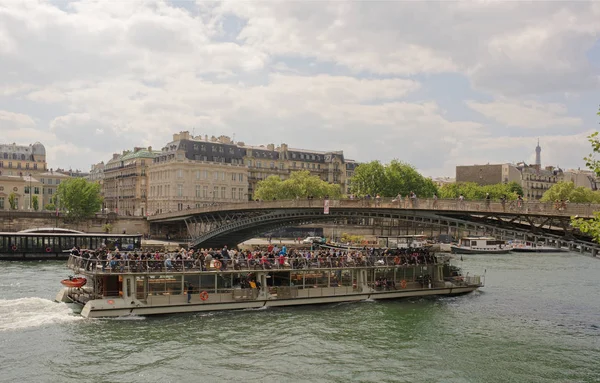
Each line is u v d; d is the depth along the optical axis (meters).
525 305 46.16
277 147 163.62
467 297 49.91
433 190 138.12
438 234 134.00
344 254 47.84
